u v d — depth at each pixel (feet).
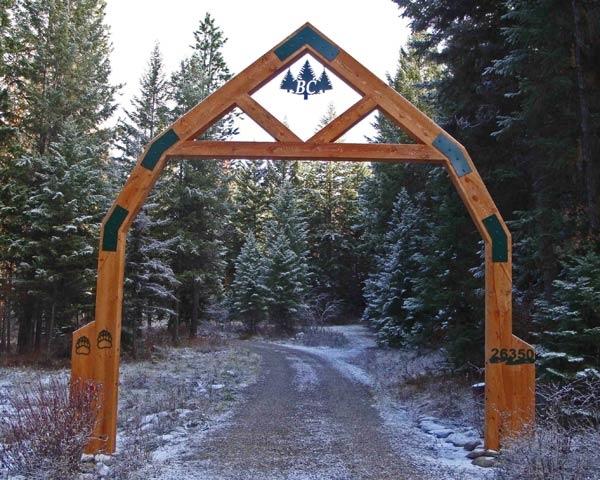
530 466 16.70
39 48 71.56
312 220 148.77
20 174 61.16
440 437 26.48
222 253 88.89
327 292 139.54
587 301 23.08
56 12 74.28
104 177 70.44
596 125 26.76
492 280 22.98
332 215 149.69
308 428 28.50
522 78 30.01
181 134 23.89
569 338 23.68
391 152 23.80
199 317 95.81
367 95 24.16
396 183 89.35
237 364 59.47
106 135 81.82
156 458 21.93
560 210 30.40
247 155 23.77
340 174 151.12
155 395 38.45
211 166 85.30
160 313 74.54
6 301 62.49
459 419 29.86
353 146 23.73
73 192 57.72
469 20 38.63
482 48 36.40
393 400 37.91
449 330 39.42
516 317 33.14
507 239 23.16
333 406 35.76
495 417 22.29
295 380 48.16
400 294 68.59
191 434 26.73
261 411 33.47
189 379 47.37
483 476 19.47
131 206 23.40
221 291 92.73
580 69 26.96
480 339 37.55
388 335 69.36
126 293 61.16
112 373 22.43
